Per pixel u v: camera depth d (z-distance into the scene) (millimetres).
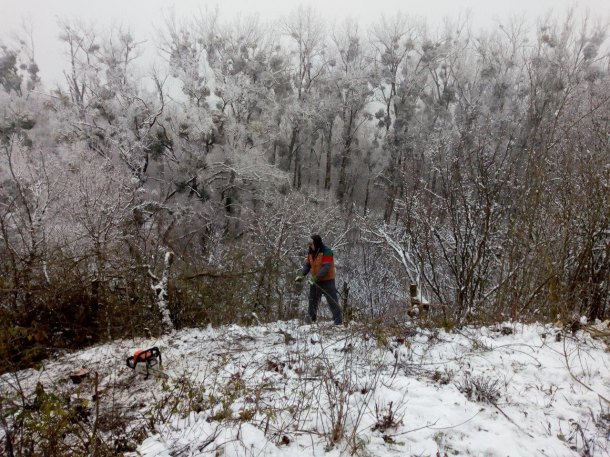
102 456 2803
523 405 3180
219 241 12875
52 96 20172
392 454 2619
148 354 4312
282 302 9367
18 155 10055
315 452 2660
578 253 5785
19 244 7078
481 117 16797
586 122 6465
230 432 2852
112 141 17969
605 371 3670
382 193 27781
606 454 2602
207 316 6660
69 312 5832
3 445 2980
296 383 3777
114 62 22297
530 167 6164
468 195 6543
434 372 3838
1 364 4633
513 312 5453
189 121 19359
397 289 11773
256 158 20766
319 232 17891
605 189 5496
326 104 28078
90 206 8586
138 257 6859
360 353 4340
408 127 27453
